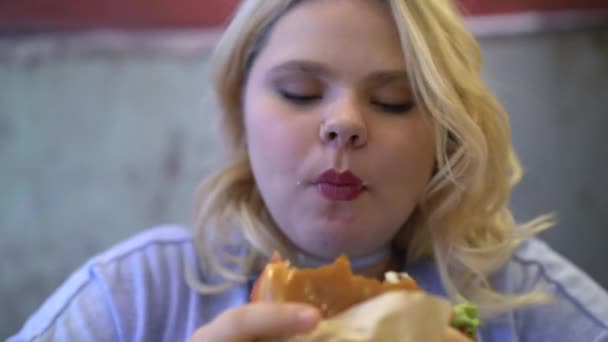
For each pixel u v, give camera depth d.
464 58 0.66
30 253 1.39
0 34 1.37
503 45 1.27
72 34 1.37
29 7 1.36
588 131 1.26
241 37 0.67
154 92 1.38
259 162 0.61
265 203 0.67
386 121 0.58
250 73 0.65
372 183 0.57
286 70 0.58
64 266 1.39
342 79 0.57
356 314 0.39
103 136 1.38
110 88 1.38
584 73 1.26
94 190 1.39
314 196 0.57
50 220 1.38
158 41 1.37
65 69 1.38
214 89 0.74
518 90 1.27
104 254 0.73
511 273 0.74
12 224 1.38
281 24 0.61
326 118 0.57
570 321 0.70
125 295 0.68
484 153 0.64
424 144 0.61
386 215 0.59
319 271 0.42
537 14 1.26
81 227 1.39
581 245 1.27
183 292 0.69
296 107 0.59
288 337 0.40
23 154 1.38
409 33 0.59
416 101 0.60
